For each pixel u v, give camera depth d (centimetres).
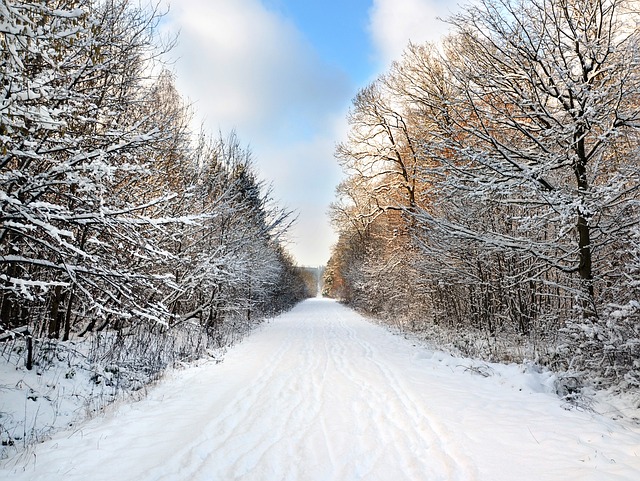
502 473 361
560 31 759
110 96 764
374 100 2181
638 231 673
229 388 704
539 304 1244
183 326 1367
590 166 838
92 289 860
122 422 511
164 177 1049
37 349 796
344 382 743
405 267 2067
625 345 606
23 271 834
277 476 367
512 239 847
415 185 2212
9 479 361
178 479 360
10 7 343
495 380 728
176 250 1194
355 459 401
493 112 841
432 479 356
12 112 423
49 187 594
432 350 1145
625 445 409
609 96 734
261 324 2209
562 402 576
